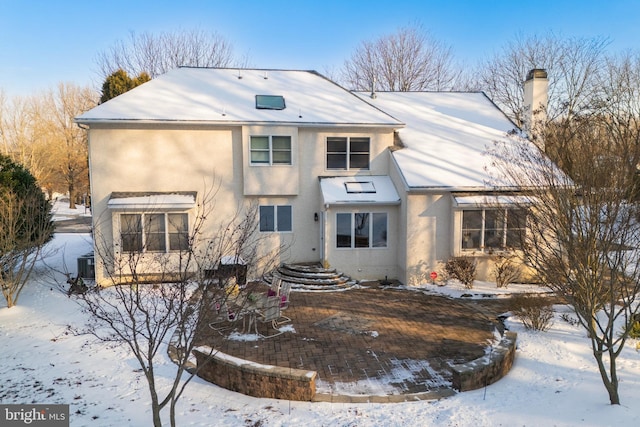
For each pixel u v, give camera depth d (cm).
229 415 696
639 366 882
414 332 1138
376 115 1850
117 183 1658
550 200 910
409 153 1802
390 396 775
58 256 2202
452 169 1695
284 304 1204
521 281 1642
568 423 653
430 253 1642
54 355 959
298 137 1781
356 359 960
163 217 1611
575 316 1212
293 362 941
